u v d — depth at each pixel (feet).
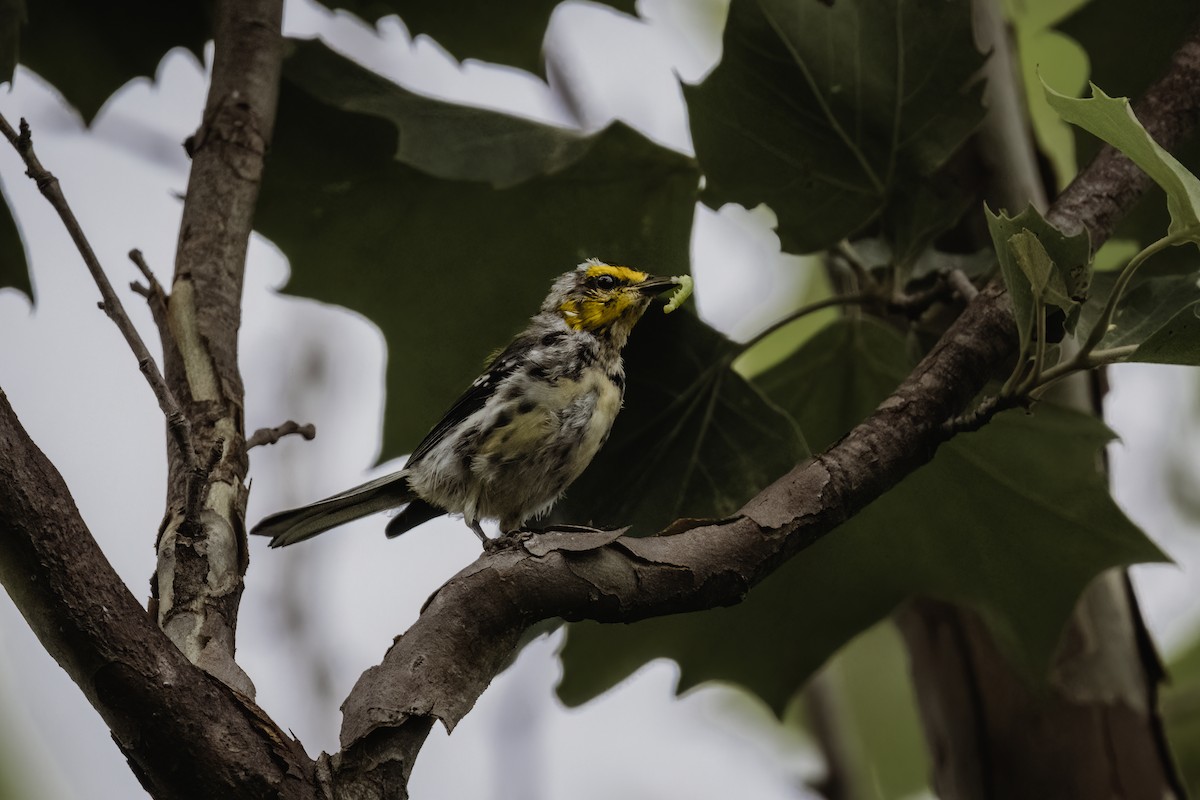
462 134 32.09
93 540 18.26
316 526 33.19
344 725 18.93
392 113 31.94
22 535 17.60
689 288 29.71
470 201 33.60
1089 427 30.81
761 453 30.81
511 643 20.15
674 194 33.09
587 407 31.65
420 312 35.04
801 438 30.40
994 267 30.78
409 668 19.26
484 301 34.83
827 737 43.50
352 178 33.60
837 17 27.86
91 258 20.72
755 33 28.02
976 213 33.65
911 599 35.68
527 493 32.58
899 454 22.67
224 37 29.86
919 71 28.17
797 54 28.12
